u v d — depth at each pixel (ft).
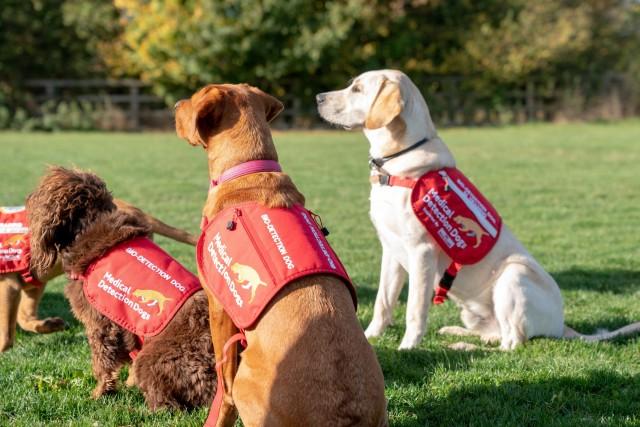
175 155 55.62
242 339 10.45
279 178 11.03
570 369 14.15
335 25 78.74
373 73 16.70
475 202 16.14
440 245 15.74
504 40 89.25
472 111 90.94
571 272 23.17
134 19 81.56
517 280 15.87
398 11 85.35
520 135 76.18
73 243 13.15
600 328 17.44
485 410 12.52
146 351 12.13
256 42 77.87
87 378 13.75
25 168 45.11
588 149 62.03
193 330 12.12
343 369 9.23
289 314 9.61
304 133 80.12
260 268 9.96
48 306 18.88
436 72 91.20
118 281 12.53
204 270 10.80
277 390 9.18
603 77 97.04
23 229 14.97
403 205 15.75
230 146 11.17
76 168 13.98
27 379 13.64
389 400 12.90
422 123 16.17
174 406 12.17
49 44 83.76
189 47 78.84
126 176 43.42
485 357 15.14
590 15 95.45
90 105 82.02
